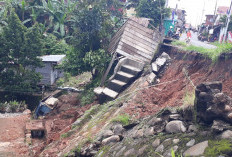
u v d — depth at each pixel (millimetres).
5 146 9477
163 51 12297
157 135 4008
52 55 21391
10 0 25688
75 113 12320
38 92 16438
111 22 16906
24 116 13844
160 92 8016
